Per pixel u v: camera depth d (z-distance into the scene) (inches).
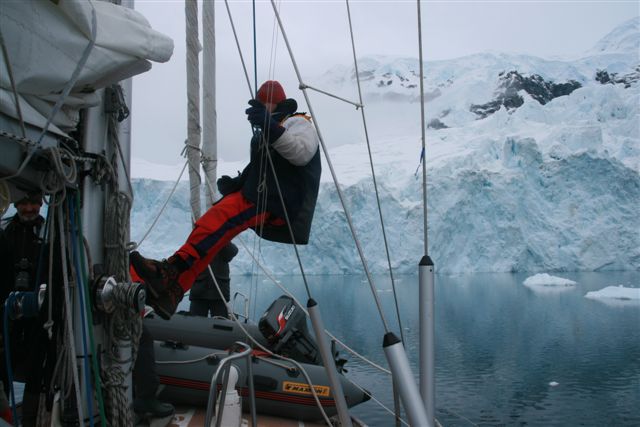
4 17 46.0
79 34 53.7
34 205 88.8
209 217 81.6
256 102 77.0
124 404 64.9
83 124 65.0
